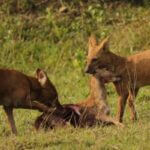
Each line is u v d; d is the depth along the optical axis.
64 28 31.80
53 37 31.66
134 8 32.69
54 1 33.22
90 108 20.11
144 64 21.77
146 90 25.45
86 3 32.94
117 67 21.66
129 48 30.12
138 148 17.25
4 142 18.50
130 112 21.64
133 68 21.70
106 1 33.06
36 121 20.09
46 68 30.23
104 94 20.30
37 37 31.69
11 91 20.22
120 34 30.97
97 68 21.59
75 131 19.17
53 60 30.47
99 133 18.73
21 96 20.28
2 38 31.80
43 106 20.34
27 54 31.02
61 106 20.44
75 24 31.92
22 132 20.41
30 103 20.39
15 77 20.30
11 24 32.25
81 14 32.41
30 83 20.62
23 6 33.03
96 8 32.56
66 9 32.72
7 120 22.23
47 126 19.88
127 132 18.55
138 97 24.59
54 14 32.56
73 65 29.53
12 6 33.06
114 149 17.47
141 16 32.00
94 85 20.30
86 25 31.89
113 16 32.31
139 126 19.12
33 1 33.19
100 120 19.98
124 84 21.62
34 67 30.47
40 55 30.91
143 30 30.81
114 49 30.14
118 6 32.88
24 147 18.11
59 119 19.88
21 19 32.47
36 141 18.34
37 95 20.84
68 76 28.91
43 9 32.97
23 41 31.53
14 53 31.08
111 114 22.72
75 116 19.98
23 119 22.41
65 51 30.78
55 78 28.92
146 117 21.34
